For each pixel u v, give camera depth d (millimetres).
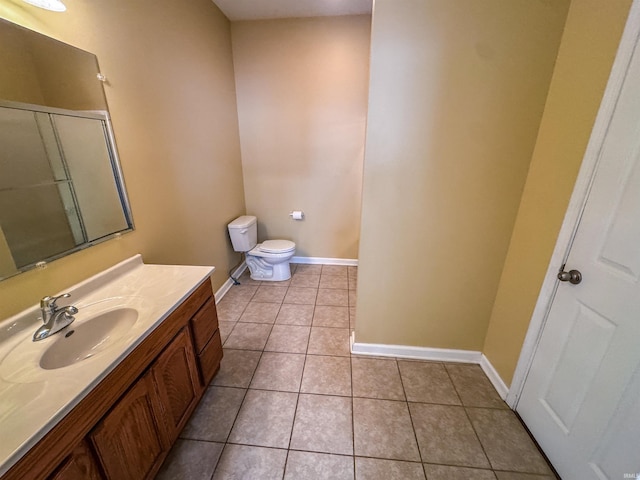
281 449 1290
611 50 949
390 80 1330
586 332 1048
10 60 919
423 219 1555
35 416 660
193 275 1413
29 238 1003
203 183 2275
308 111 2898
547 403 1250
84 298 1193
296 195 3219
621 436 909
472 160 1418
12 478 590
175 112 1867
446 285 1686
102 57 1275
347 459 1251
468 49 1258
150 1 1588
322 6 2402
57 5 989
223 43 2557
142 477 1000
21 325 971
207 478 1177
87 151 1220
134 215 1511
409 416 1456
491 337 1710
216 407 1503
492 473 1197
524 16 1191
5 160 920
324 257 3469
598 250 1004
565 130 1159
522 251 1429
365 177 1502
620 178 920
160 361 1093
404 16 1241
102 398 825
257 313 2416
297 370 1765
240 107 2934
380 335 1863
